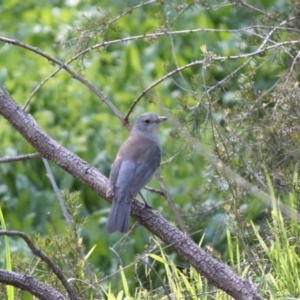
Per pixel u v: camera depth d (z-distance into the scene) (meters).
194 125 10.56
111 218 9.24
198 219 11.69
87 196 15.34
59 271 7.86
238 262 9.59
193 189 14.30
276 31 11.67
